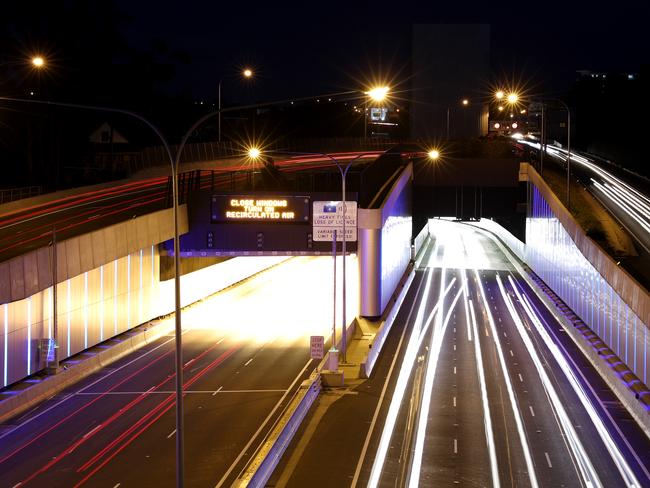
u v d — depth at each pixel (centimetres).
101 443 3756
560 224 7994
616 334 5238
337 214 6066
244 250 6706
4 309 4453
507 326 6925
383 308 7100
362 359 5497
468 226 16938
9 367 4503
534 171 10406
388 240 7444
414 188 14188
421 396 4656
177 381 2580
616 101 17925
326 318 7088
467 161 11269
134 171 10569
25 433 3947
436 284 9450
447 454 3641
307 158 12700
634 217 8500
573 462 3547
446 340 6319
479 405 4475
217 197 6712
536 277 9681
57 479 3281
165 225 6525
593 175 12300
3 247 5278
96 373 5184
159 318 6788
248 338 6272
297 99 3212
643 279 5612
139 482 3228
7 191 9206
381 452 3666
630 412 4347
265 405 4375
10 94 11494
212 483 3216
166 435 3856
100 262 5488
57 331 5053
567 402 4550
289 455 3622
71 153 12581
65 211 7169
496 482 3288
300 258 11294
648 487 3244
